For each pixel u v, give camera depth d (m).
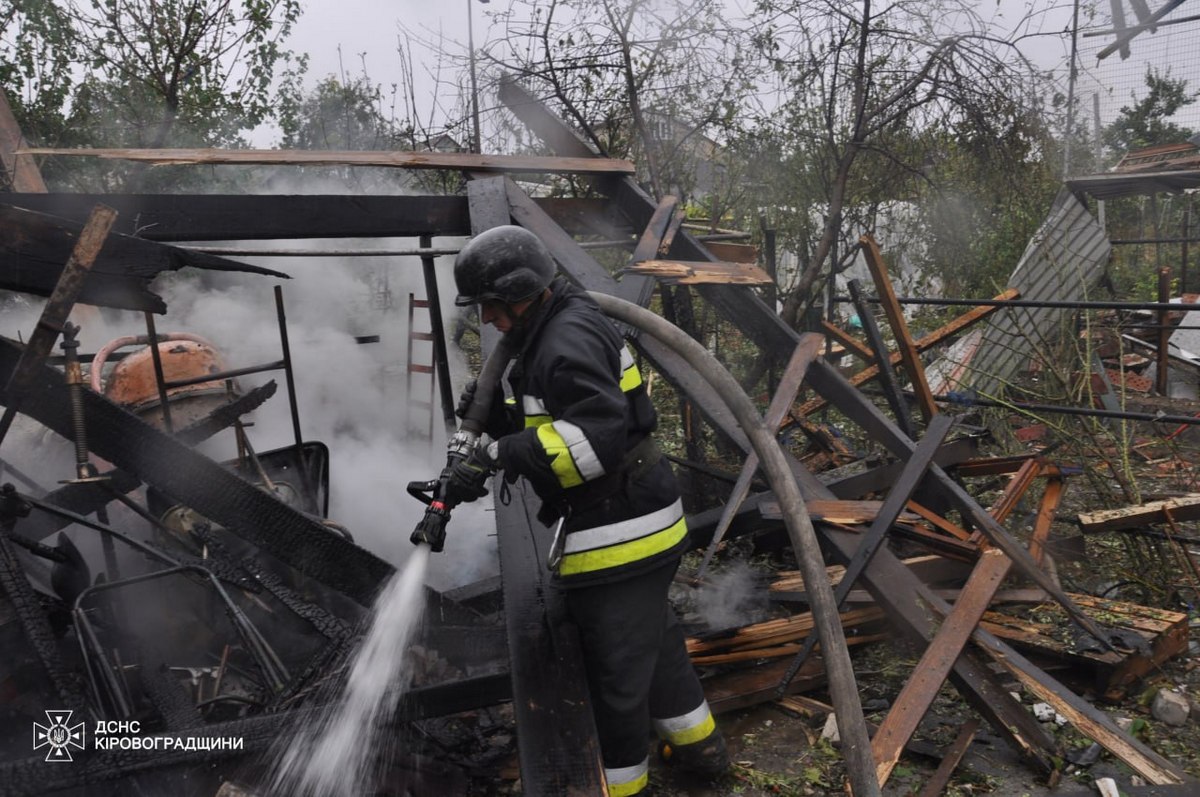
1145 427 7.17
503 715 3.38
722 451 6.19
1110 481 5.80
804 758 3.13
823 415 6.75
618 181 5.47
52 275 3.18
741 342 7.70
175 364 4.58
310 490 4.53
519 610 2.82
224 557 3.28
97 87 8.52
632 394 2.59
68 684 2.60
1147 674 3.52
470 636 3.30
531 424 2.51
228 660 3.52
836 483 4.62
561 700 2.52
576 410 2.37
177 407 4.51
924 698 2.91
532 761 2.37
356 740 2.75
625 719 2.62
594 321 2.53
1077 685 3.48
